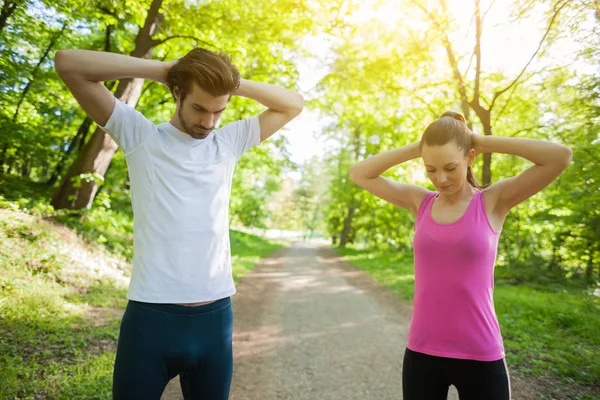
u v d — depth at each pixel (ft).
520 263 35.81
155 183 5.19
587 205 27.27
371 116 35.68
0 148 30.07
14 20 25.14
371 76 30.09
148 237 5.11
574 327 17.19
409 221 54.90
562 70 22.66
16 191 29.07
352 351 16.22
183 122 5.18
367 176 6.50
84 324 14.29
